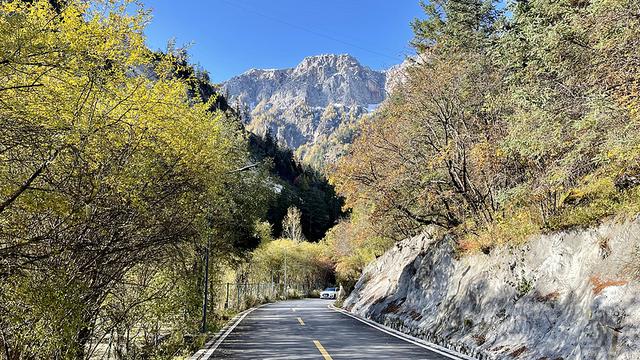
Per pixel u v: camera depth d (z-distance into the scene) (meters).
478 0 23.66
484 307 13.58
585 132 9.89
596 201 11.62
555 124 10.51
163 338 15.60
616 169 10.32
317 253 77.94
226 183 20.47
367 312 26.02
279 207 96.69
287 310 33.28
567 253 11.36
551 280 11.41
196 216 12.77
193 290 17.34
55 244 8.48
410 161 20.31
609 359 8.05
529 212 14.48
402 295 22.41
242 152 24.33
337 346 13.73
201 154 11.82
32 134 6.60
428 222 22.03
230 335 17.02
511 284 12.89
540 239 12.70
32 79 6.77
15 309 7.94
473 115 18.80
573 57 10.32
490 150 16.16
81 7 8.20
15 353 8.47
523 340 10.84
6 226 7.85
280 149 148.75
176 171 11.09
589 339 8.77
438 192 20.45
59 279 8.46
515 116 12.06
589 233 10.99
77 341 9.69
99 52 8.11
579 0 10.54
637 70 9.08
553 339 9.85
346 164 21.48
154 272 13.82
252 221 25.97
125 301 13.21
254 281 50.84
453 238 19.28
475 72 18.30
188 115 10.95
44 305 7.93
